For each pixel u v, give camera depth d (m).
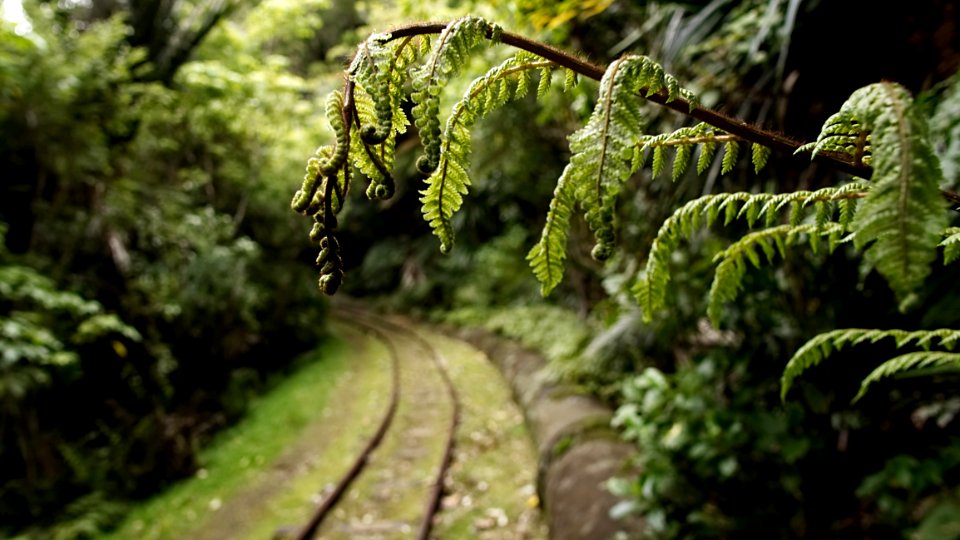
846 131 0.53
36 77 5.59
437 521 4.37
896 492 2.11
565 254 0.56
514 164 6.03
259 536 4.50
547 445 4.34
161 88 7.39
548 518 3.75
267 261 11.91
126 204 7.03
